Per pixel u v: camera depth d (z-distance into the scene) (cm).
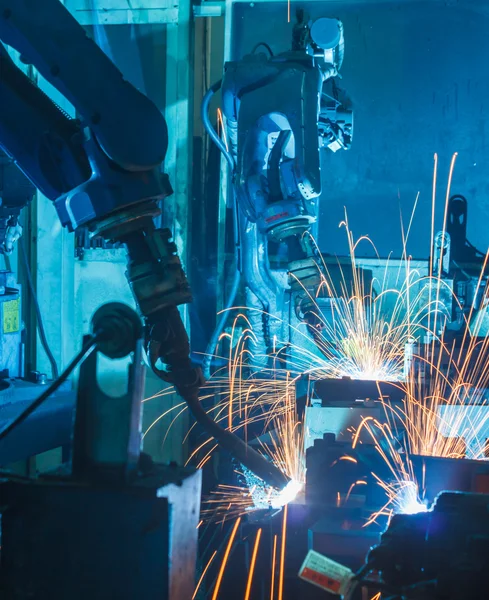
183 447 360
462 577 118
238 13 363
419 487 173
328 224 366
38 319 354
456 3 352
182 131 361
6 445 239
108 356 132
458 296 339
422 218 360
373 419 229
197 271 385
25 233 368
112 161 191
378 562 126
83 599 120
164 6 358
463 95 355
